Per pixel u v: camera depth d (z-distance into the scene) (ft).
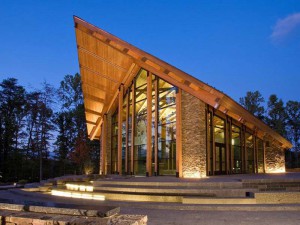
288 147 86.28
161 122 59.47
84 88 72.08
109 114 80.59
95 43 58.70
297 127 181.68
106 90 73.00
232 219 25.53
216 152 58.13
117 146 76.43
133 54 57.72
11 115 135.85
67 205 17.04
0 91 134.51
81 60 64.23
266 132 71.82
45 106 137.49
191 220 25.25
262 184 39.34
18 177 125.49
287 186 40.06
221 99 49.42
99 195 39.78
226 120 62.23
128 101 71.36
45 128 138.62
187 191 35.86
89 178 60.03
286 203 32.19
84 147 135.03
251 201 32.35
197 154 51.37
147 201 35.70
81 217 15.21
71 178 59.57
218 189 35.40
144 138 64.44
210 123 56.85
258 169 74.28
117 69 65.98
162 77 58.65
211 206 30.50
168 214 28.07
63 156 143.74
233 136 65.21
